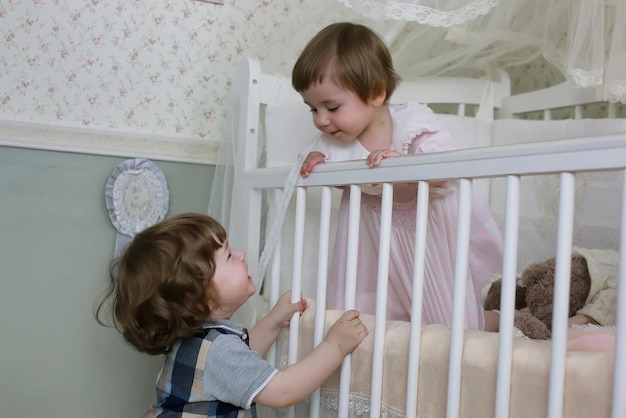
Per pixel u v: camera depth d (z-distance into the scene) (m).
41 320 1.72
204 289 1.13
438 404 1.00
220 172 1.75
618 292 0.76
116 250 1.78
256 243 1.55
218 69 1.90
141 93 1.81
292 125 1.67
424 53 1.85
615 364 0.76
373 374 1.09
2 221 1.67
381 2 1.38
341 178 1.19
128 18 1.79
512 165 0.88
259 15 1.94
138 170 1.79
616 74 1.36
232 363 1.11
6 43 1.66
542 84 2.14
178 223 1.18
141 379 1.83
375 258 1.43
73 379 1.76
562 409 0.82
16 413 1.70
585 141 0.79
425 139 1.39
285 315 1.29
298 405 1.33
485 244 1.45
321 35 1.38
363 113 1.38
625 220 0.75
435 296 1.35
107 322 1.78
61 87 1.72
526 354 0.88
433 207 1.36
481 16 1.62
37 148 1.69
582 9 1.37
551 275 1.39
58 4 1.71
